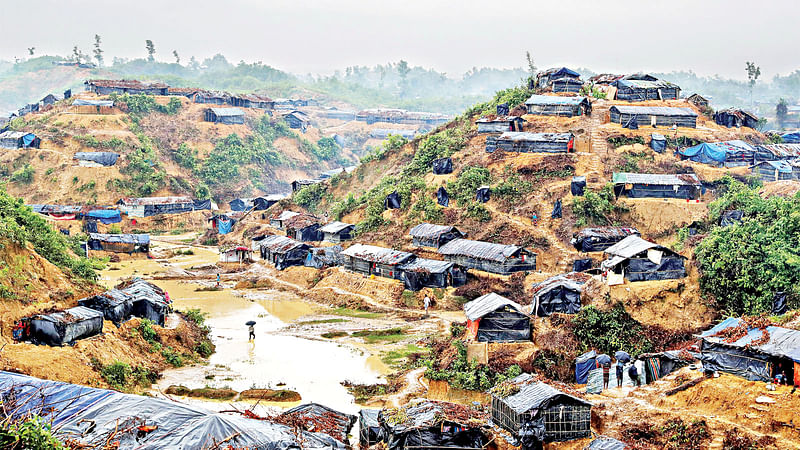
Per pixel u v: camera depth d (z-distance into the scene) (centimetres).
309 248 10088
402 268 8600
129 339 5878
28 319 5253
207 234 13288
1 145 15438
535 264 8362
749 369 4525
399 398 5303
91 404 3644
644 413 4412
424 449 4006
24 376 3919
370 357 6400
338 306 8456
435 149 11981
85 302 5953
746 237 6544
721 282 6322
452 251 8769
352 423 4388
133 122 17238
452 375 5694
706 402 4428
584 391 5266
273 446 3453
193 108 19062
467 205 10000
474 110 13575
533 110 12069
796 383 4291
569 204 9500
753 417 4088
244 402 5166
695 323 6178
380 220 10581
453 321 7619
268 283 9588
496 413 4447
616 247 6788
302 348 6662
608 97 12662
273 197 15338
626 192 9562
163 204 14312
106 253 11144
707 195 9756
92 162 14800
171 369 5894
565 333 5922
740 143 10775
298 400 5250
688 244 7600
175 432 3419
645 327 6066
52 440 2722
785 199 8081
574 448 4138
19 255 5797
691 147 10831
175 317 6950
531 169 10256
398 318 7838
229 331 7262
